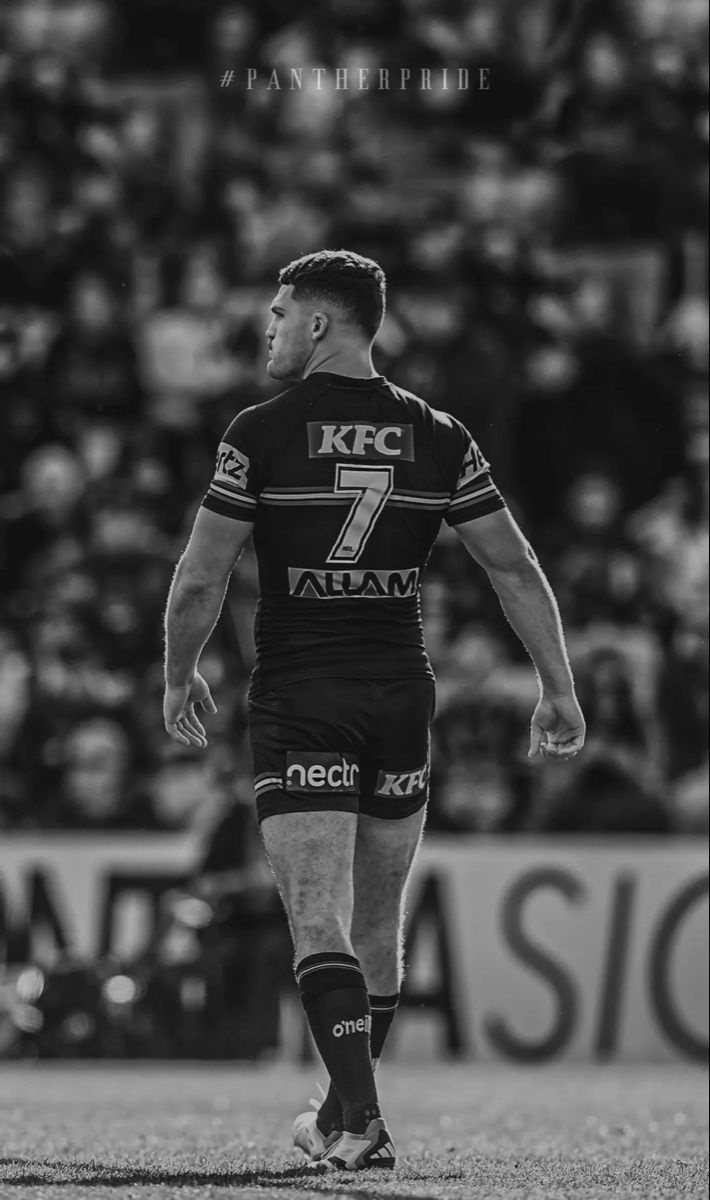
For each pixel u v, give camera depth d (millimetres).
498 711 34750
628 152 44531
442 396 40969
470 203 44656
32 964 31938
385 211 44844
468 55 47531
